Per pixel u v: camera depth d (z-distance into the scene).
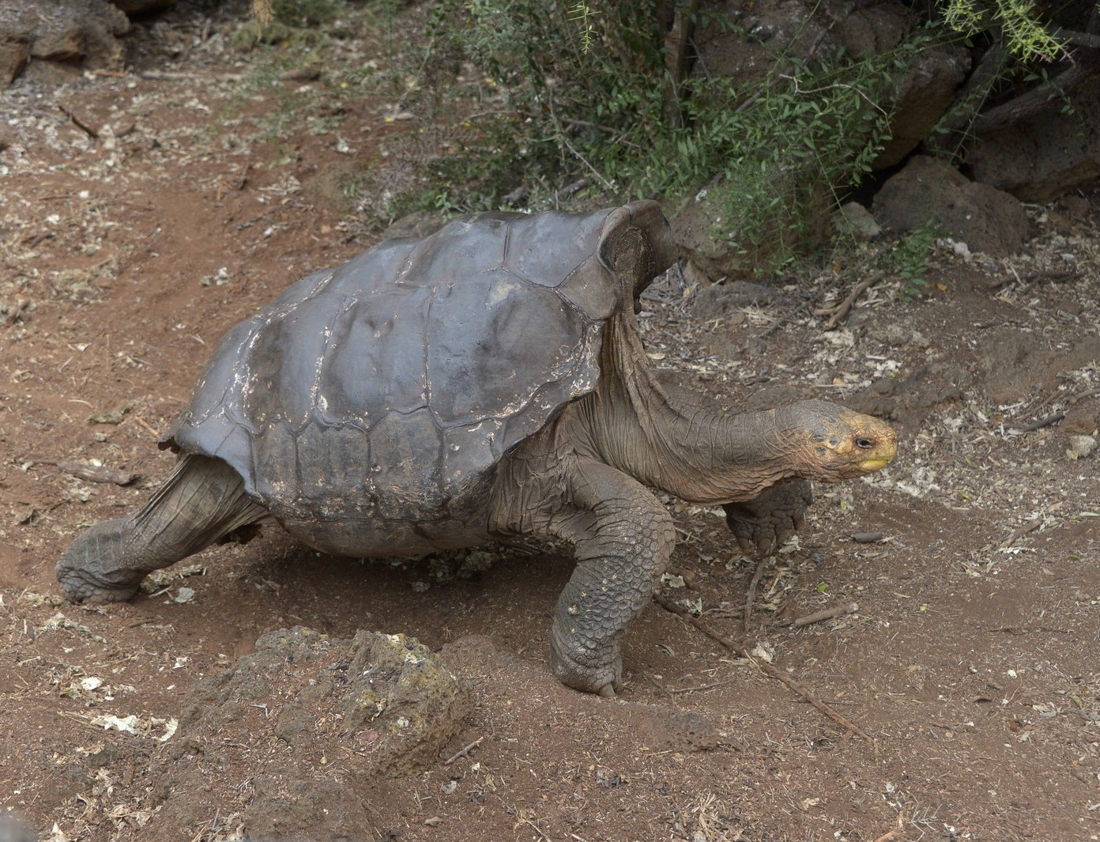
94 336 6.45
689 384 5.91
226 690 3.18
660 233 4.16
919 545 4.79
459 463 3.55
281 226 7.66
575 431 3.99
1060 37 6.02
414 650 3.19
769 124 6.00
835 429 3.78
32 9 9.27
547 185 7.25
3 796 2.92
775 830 2.98
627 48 6.86
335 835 2.73
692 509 5.21
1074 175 7.26
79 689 3.60
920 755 3.34
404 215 7.67
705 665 4.06
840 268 6.74
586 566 3.74
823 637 4.19
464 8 7.42
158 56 9.98
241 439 3.79
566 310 3.69
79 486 5.15
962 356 5.96
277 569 4.70
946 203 6.95
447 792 3.04
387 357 3.69
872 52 6.53
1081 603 4.18
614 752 3.22
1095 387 5.70
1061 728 3.54
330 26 10.42
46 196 7.73
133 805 2.98
